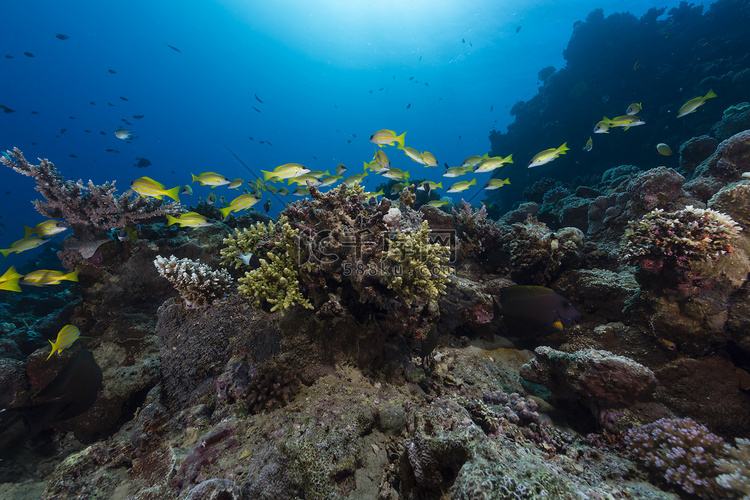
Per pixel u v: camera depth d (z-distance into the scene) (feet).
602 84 55.72
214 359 12.16
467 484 5.89
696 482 7.70
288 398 10.05
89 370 12.72
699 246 11.30
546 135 60.34
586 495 6.36
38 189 16.02
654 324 12.28
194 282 12.57
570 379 11.44
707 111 44.39
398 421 9.78
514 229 19.60
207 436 8.94
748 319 10.48
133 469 9.59
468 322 16.22
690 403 11.02
